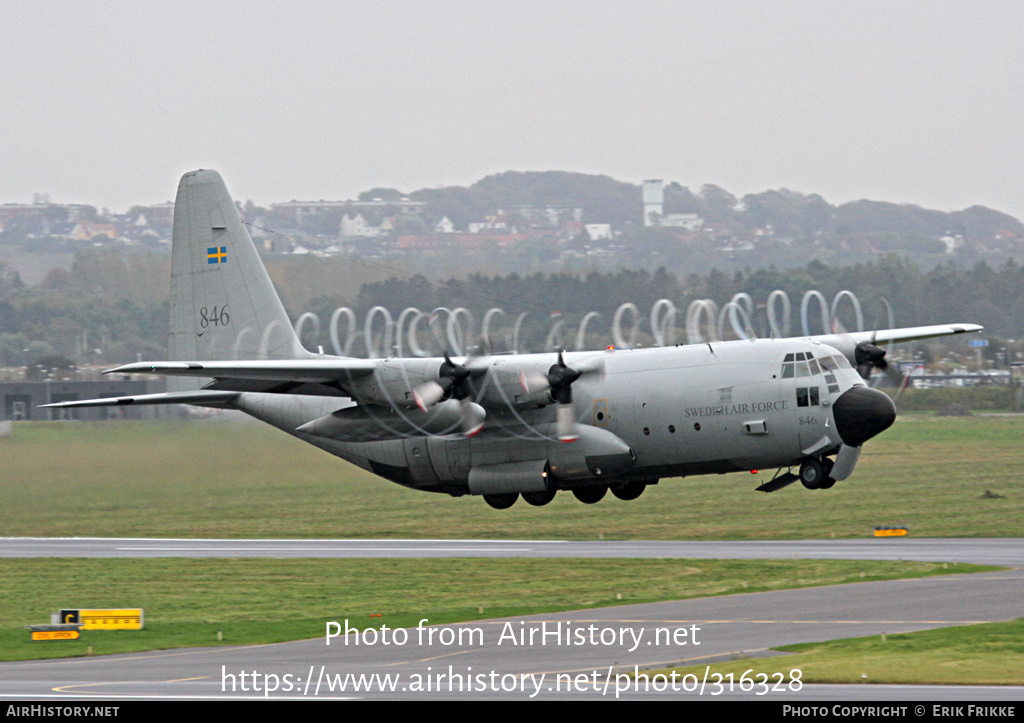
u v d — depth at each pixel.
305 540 137.38
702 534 137.00
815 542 127.06
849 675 64.06
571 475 120.81
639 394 117.25
